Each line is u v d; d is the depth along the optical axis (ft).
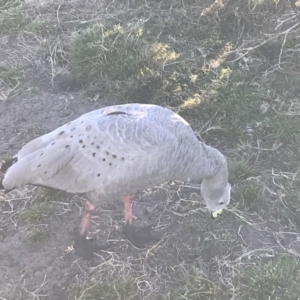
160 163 4.88
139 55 7.71
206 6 8.72
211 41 8.11
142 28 8.21
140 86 7.36
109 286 5.13
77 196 6.08
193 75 7.48
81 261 5.42
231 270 5.32
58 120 7.07
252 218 5.86
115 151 4.80
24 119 7.09
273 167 6.42
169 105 7.23
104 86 7.52
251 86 7.38
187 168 5.16
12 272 5.33
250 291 5.10
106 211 5.95
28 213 5.82
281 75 7.61
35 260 5.43
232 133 6.81
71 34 8.43
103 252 5.52
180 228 5.76
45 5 9.11
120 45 7.82
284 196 6.03
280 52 7.72
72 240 5.62
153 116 5.02
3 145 6.69
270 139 6.70
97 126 4.88
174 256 5.49
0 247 5.56
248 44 8.02
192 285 5.13
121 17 8.70
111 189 4.92
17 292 5.16
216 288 5.11
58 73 7.82
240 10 8.39
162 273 5.32
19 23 8.72
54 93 7.62
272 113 6.99
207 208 5.90
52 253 5.50
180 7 8.87
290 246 5.57
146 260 5.43
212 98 7.22
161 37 8.23
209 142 6.81
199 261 5.43
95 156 4.83
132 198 5.77
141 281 5.24
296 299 4.99
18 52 8.21
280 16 8.32
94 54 7.79
